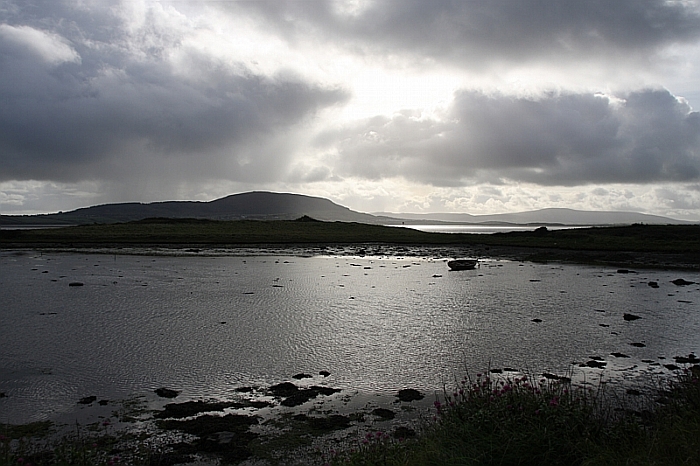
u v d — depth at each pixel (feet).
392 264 179.01
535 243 265.95
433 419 39.86
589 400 40.88
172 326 74.64
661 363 56.90
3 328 73.10
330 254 223.92
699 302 96.17
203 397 46.68
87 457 34.01
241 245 277.23
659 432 29.17
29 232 334.85
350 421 41.11
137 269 154.61
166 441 37.55
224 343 65.10
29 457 34.01
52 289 111.55
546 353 60.90
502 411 29.89
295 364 56.59
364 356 59.62
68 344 64.34
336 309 88.84
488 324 76.64
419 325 75.97
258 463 34.19
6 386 49.32
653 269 159.02
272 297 102.06
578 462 26.16
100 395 47.11
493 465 26.32
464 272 151.33
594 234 309.01
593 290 112.47
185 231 346.33
